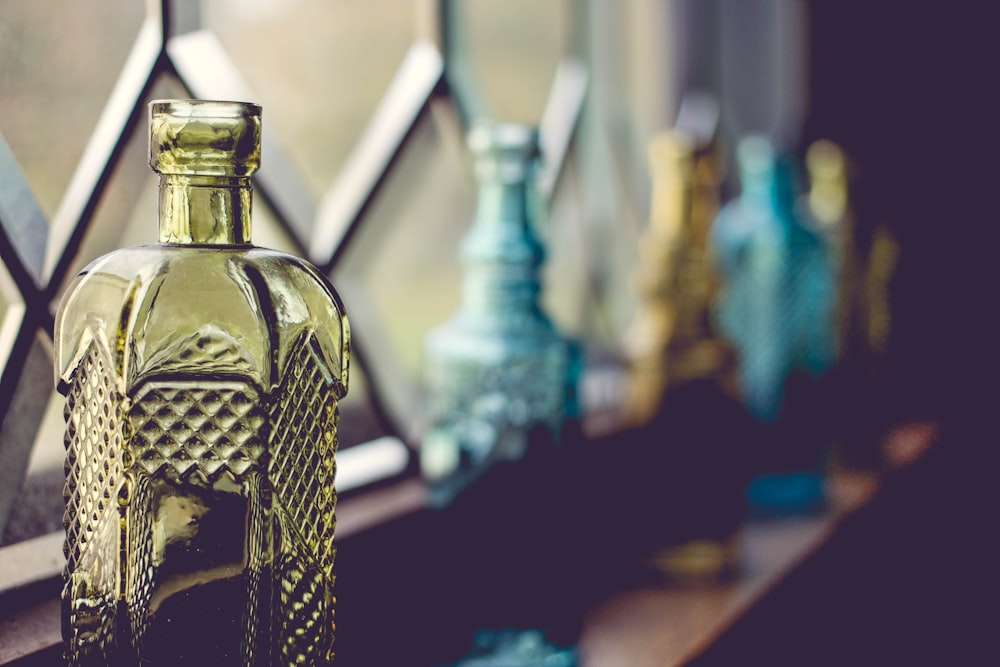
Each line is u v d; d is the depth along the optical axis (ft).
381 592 2.41
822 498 3.47
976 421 4.64
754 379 3.48
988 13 4.69
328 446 1.84
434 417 2.52
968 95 4.74
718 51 4.50
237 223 1.78
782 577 2.75
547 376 2.47
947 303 4.75
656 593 2.65
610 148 3.80
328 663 1.86
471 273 2.51
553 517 2.47
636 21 3.96
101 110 2.18
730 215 3.76
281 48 2.50
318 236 2.59
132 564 1.75
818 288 3.51
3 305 2.05
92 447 1.76
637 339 2.85
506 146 2.45
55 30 2.10
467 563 2.46
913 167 4.80
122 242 2.23
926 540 4.07
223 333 1.75
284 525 1.80
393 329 2.83
